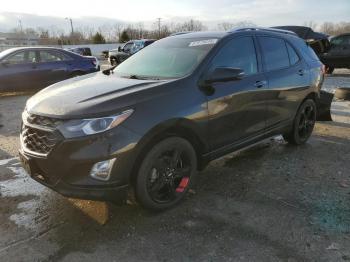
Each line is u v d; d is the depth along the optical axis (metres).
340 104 9.20
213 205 3.78
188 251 3.03
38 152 3.25
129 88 3.53
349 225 3.38
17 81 11.05
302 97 5.43
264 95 4.58
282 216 3.55
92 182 3.11
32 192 4.08
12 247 3.08
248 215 3.57
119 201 3.31
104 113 3.11
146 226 3.39
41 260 2.91
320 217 3.52
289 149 5.59
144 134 3.25
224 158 5.15
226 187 4.21
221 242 3.14
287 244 3.10
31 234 3.26
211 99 3.84
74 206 3.75
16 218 3.53
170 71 4.01
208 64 3.98
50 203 3.82
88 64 12.46
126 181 3.24
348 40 15.38
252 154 5.34
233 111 4.13
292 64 5.27
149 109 3.33
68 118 3.09
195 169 3.89
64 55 11.95
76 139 3.04
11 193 4.05
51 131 3.12
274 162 5.02
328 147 5.73
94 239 3.19
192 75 3.80
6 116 8.11
